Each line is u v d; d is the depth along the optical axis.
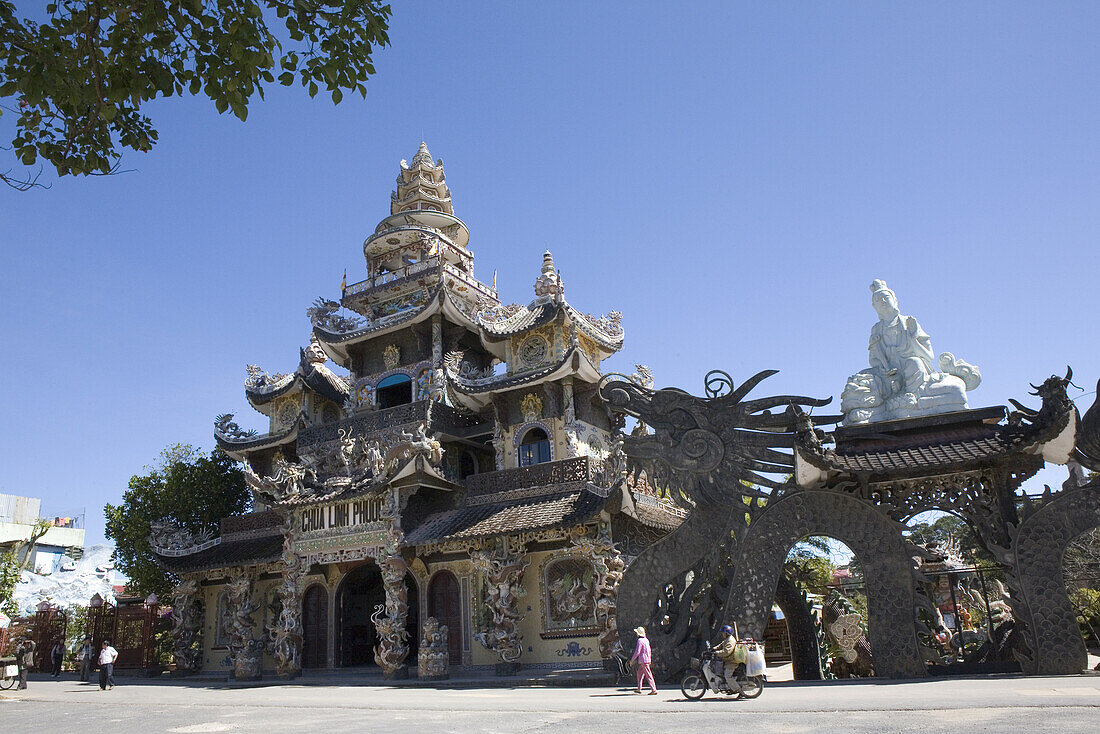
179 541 37.78
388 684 26.42
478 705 17.50
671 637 20.48
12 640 38.75
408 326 37.69
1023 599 18.06
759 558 19.94
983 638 26.42
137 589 42.81
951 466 18.78
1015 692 14.09
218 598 38.19
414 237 41.38
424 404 34.59
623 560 25.03
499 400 34.34
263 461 42.44
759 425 20.88
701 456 21.09
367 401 38.56
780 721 11.90
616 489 24.33
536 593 29.05
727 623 19.67
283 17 10.84
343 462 32.56
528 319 34.97
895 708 12.57
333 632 33.94
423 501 30.98
